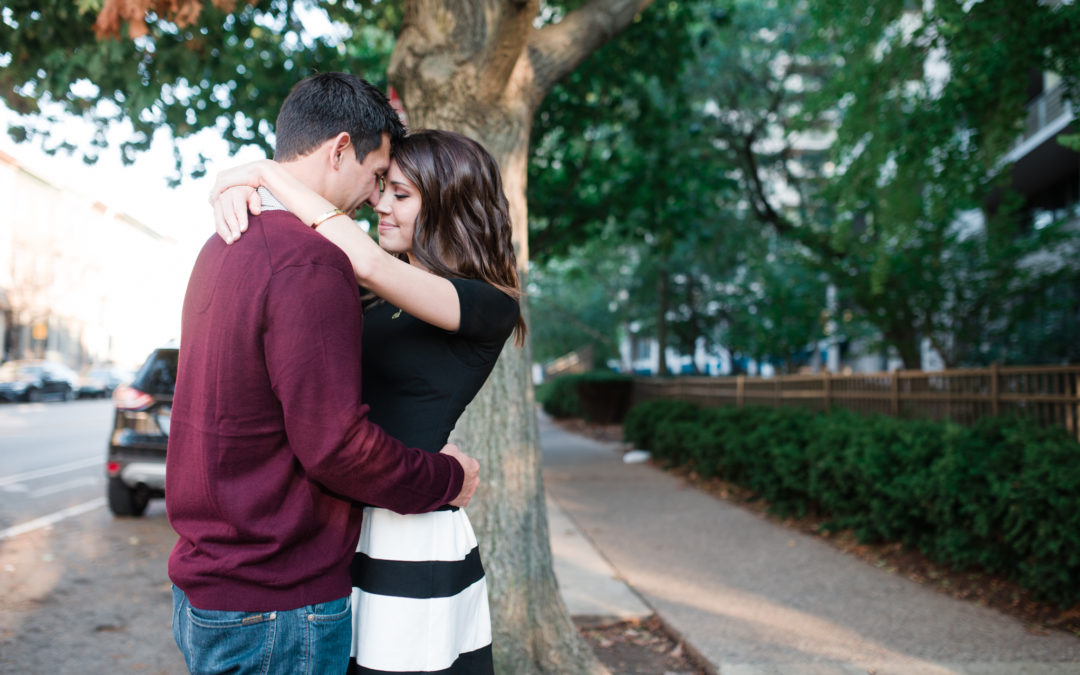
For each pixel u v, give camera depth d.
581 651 3.16
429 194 1.66
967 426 5.87
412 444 1.54
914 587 4.74
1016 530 4.16
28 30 4.46
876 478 5.48
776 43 13.57
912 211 7.18
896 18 6.83
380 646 1.50
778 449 6.93
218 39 4.93
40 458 11.51
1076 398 4.91
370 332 1.57
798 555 5.64
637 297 23.09
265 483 1.31
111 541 6.00
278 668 1.33
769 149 15.35
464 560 1.61
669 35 8.64
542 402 25.03
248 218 1.39
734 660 3.48
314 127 1.50
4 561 5.36
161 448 6.56
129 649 3.72
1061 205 15.73
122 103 4.83
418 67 3.17
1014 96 5.67
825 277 12.35
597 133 11.53
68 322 40.66
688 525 6.77
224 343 1.30
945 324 10.75
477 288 1.59
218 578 1.30
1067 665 3.38
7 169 33.28
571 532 6.49
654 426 11.70
